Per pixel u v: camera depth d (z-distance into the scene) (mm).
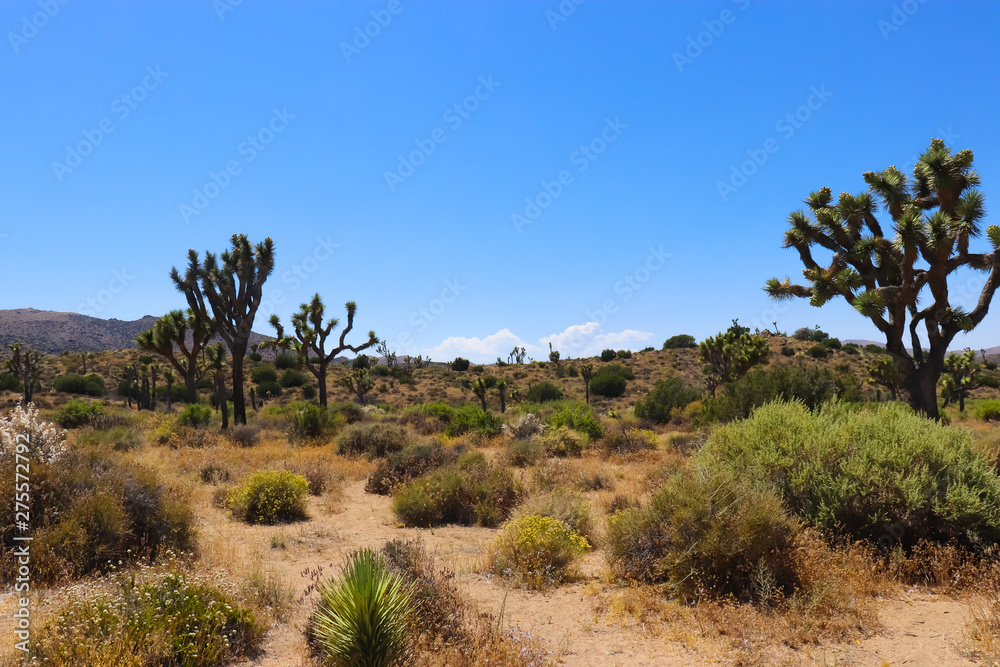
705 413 20609
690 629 5555
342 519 11023
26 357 45562
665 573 6871
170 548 7191
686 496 6906
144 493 7852
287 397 57219
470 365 81000
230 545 8648
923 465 7383
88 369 66875
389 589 4297
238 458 17203
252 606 5680
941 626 5465
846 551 6914
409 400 58156
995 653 4805
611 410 42812
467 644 4969
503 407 46250
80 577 6250
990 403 29297
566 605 6445
